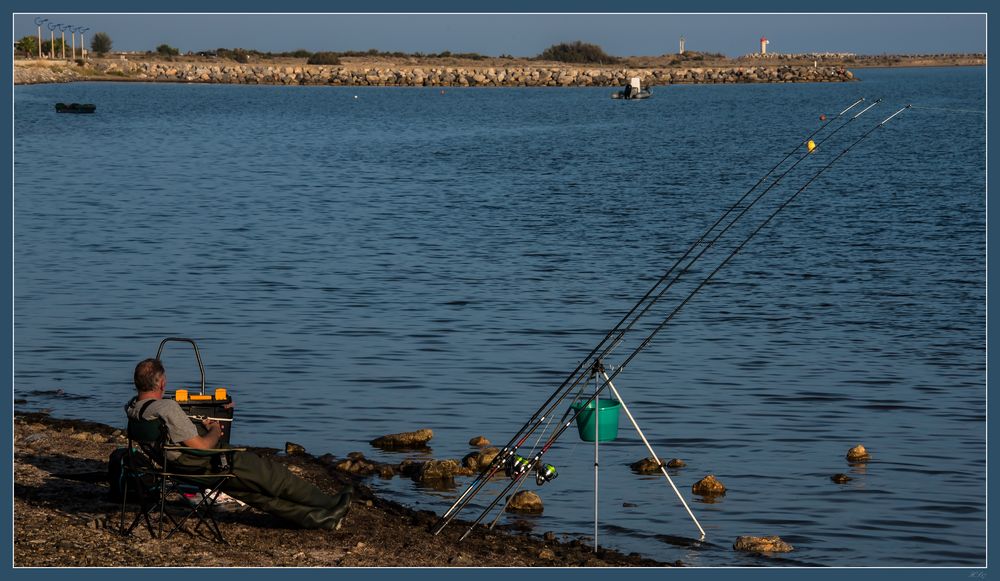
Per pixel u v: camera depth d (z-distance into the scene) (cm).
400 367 1496
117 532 881
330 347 1596
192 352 1560
